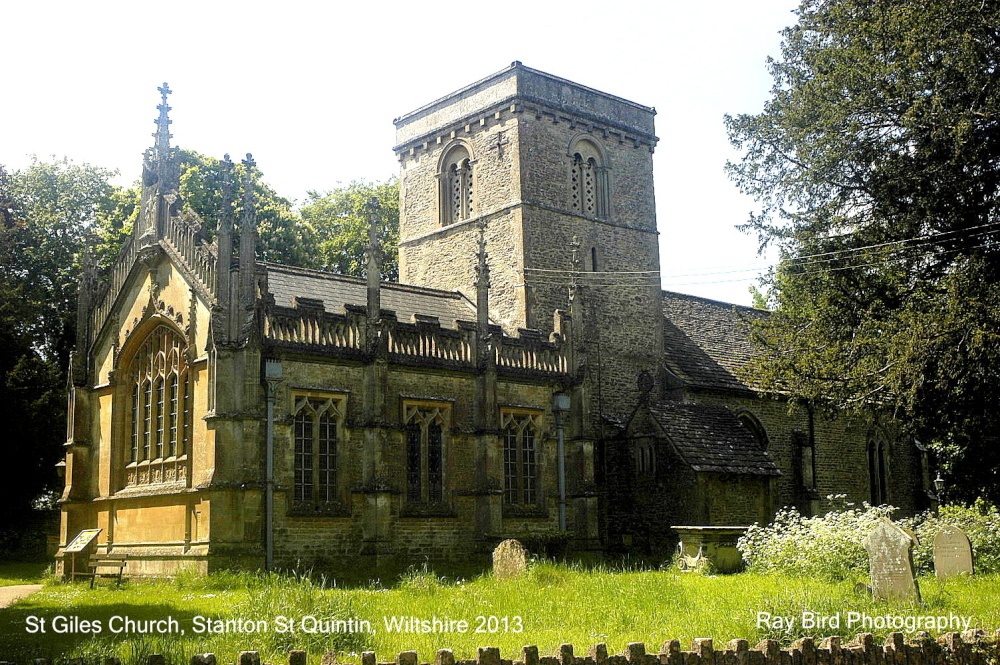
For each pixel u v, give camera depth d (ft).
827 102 114.93
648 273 152.46
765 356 124.77
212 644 50.11
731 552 99.35
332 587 88.28
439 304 138.31
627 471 134.21
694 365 152.46
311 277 126.31
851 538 88.69
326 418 105.40
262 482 97.45
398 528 107.96
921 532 94.38
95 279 125.49
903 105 110.42
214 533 95.04
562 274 141.90
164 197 114.52
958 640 46.26
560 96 146.72
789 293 123.65
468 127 148.05
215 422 96.63
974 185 107.34
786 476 152.15
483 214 144.87
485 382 116.78
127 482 113.70
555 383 124.88
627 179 153.89
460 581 92.53
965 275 104.94
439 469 113.91
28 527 152.35
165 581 96.27
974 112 101.04
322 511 102.58
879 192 113.91
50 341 177.99
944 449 157.79
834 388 114.93
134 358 116.37
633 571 103.24
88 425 119.85
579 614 62.69
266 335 101.55
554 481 122.83
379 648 50.90
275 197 197.57
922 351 98.58
